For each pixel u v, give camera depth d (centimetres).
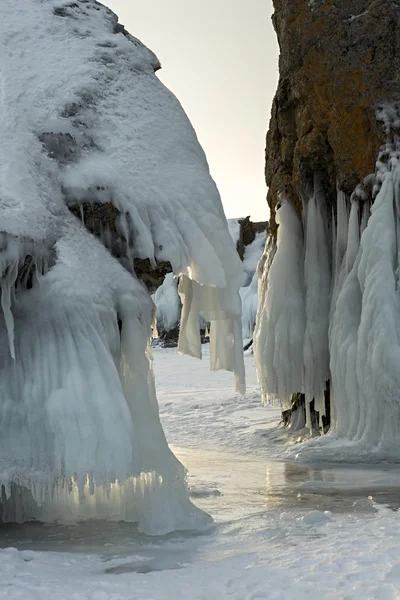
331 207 1499
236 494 920
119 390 644
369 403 1261
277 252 1517
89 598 478
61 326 655
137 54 822
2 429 636
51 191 702
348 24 1389
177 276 768
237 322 774
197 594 486
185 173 754
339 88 1402
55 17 818
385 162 1359
